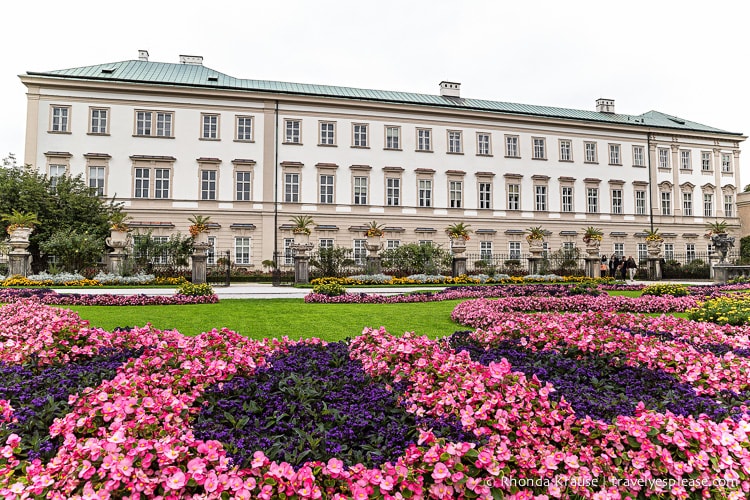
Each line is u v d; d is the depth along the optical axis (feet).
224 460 8.09
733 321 26.27
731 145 138.82
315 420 10.34
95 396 10.28
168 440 8.35
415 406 11.10
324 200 108.58
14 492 7.61
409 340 15.92
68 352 15.81
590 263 93.25
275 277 77.36
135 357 15.58
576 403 10.88
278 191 105.81
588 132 127.34
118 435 8.26
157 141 100.01
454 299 50.47
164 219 99.30
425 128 115.85
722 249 82.94
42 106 94.68
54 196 85.81
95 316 32.32
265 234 104.06
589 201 126.00
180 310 36.45
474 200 117.70
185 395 11.23
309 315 33.78
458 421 10.04
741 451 9.08
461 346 17.69
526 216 120.88
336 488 7.98
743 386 13.16
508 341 18.25
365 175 111.04
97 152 96.84
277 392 12.16
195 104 102.27
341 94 118.52
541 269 93.97
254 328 27.58
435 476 7.77
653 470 8.85
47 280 62.18
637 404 10.82
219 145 103.09
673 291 46.60
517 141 122.01
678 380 13.93
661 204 131.54
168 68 111.86
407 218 112.68
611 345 16.29
